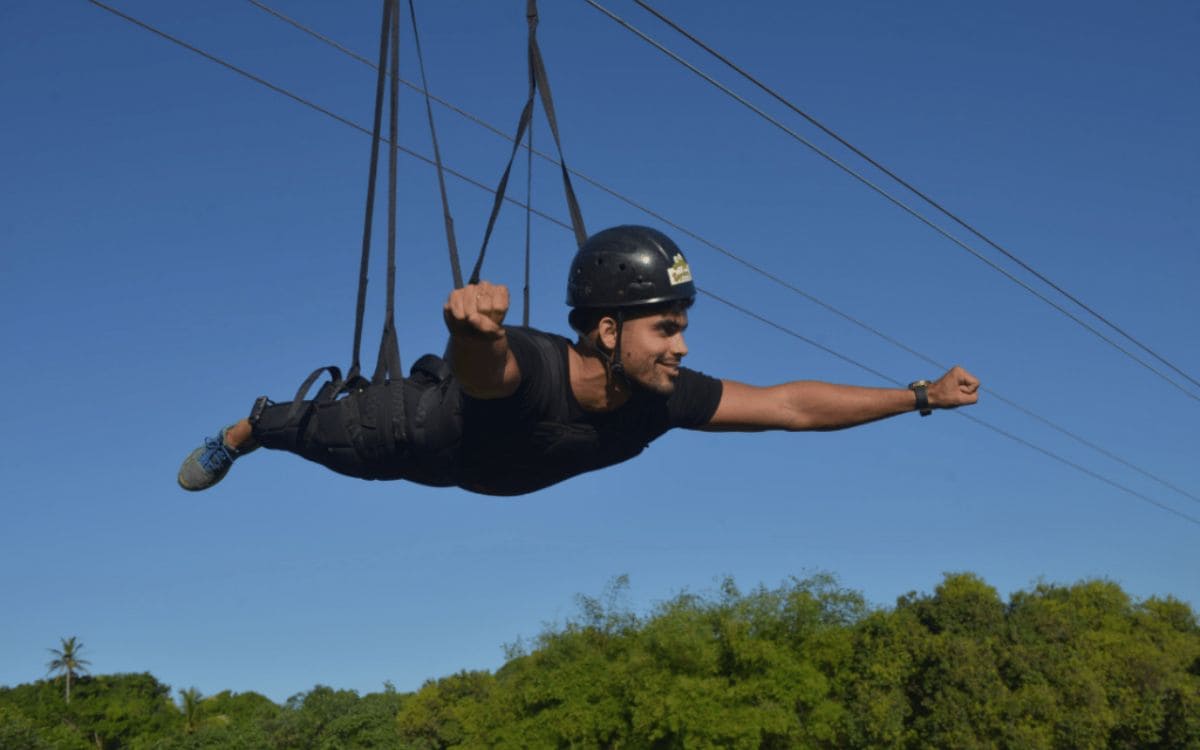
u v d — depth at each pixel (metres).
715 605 48.12
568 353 4.73
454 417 4.66
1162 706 45.28
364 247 5.20
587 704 48.22
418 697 82.00
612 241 4.67
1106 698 45.09
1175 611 53.78
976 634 46.25
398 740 78.31
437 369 5.00
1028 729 42.50
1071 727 42.84
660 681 45.56
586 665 49.47
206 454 5.55
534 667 52.06
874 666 45.03
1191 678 46.66
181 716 123.75
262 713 88.31
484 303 3.77
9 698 118.94
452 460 4.80
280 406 5.27
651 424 5.03
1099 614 51.84
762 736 45.34
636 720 45.19
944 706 43.44
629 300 4.58
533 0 5.62
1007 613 49.03
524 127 5.19
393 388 4.89
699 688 44.84
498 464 4.81
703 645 45.94
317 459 5.18
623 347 4.62
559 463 4.84
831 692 47.41
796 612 47.19
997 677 44.06
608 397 4.75
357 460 5.00
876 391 5.57
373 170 5.27
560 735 48.91
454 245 4.96
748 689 44.78
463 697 81.69
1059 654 45.59
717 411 5.37
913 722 45.00
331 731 79.88
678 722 44.50
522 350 4.41
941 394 5.52
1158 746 45.88
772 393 5.54
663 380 4.70
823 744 47.50
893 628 46.25
